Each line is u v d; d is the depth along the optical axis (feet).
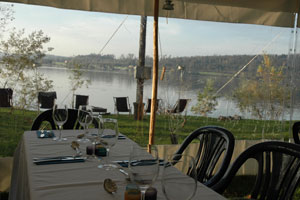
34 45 15.94
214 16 11.57
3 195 9.29
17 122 15.56
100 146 5.17
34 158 4.82
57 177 3.94
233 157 12.37
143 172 3.13
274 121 14.93
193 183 2.93
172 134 17.42
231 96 16.11
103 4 10.02
